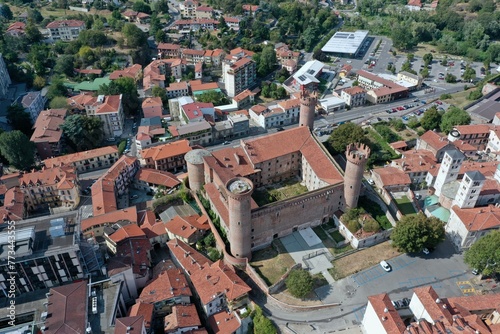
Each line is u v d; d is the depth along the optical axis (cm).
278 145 15212
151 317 10794
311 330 10938
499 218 12838
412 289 11894
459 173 15238
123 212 14250
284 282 12038
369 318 10425
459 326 9700
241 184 11638
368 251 13162
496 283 12038
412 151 17138
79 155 18075
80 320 9569
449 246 13412
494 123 19712
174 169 17825
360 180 13212
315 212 13675
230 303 11288
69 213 12038
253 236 12838
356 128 17300
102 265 11406
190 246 13538
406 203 14900
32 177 15638
